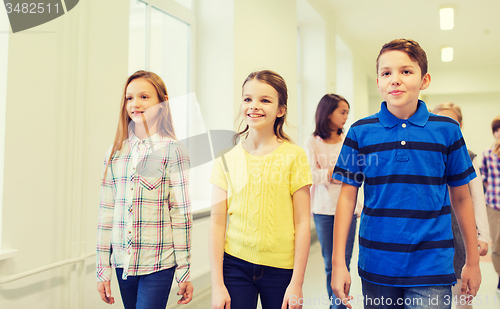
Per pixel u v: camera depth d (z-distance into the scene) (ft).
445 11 14.17
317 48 15.34
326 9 15.23
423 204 3.24
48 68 4.59
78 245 4.90
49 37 4.60
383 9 15.30
